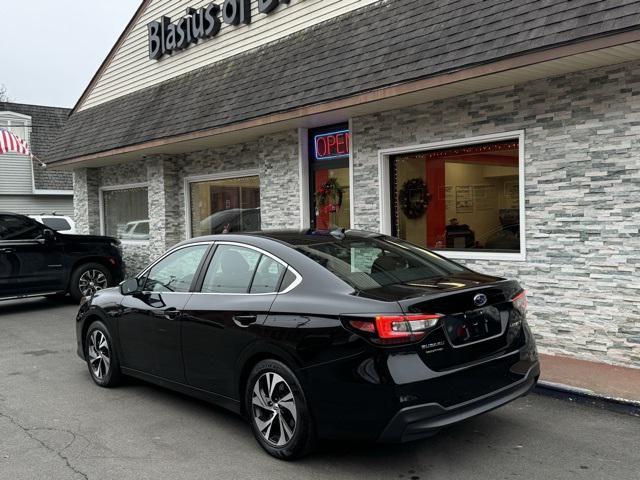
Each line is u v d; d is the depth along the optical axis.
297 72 8.68
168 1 12.40
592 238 6.12
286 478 3.84
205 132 9.89
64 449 4.38
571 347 6.34
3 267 10.16
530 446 4.24
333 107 7.67
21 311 10.84
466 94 7.14
